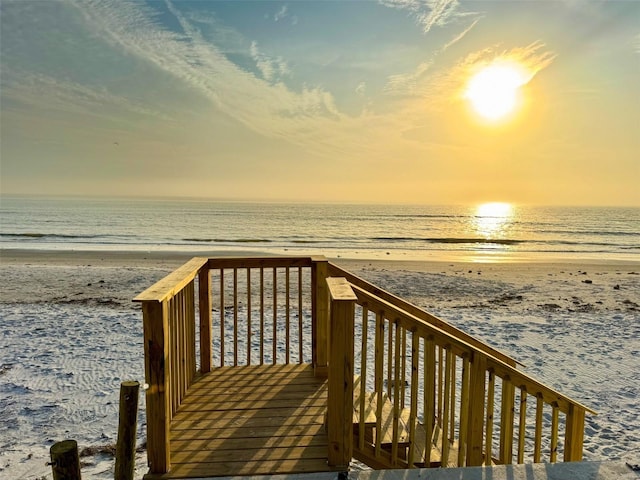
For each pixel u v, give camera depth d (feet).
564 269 68.85
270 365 15.52
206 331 14.64
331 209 416.26
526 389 10.26
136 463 15.49
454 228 188.14
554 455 10.63
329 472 9.43
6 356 25.88
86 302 40.52
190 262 13.89
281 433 10.91
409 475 9.31
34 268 61.93
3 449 16.38
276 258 15.23
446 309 39.22
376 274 59.11
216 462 9.68
